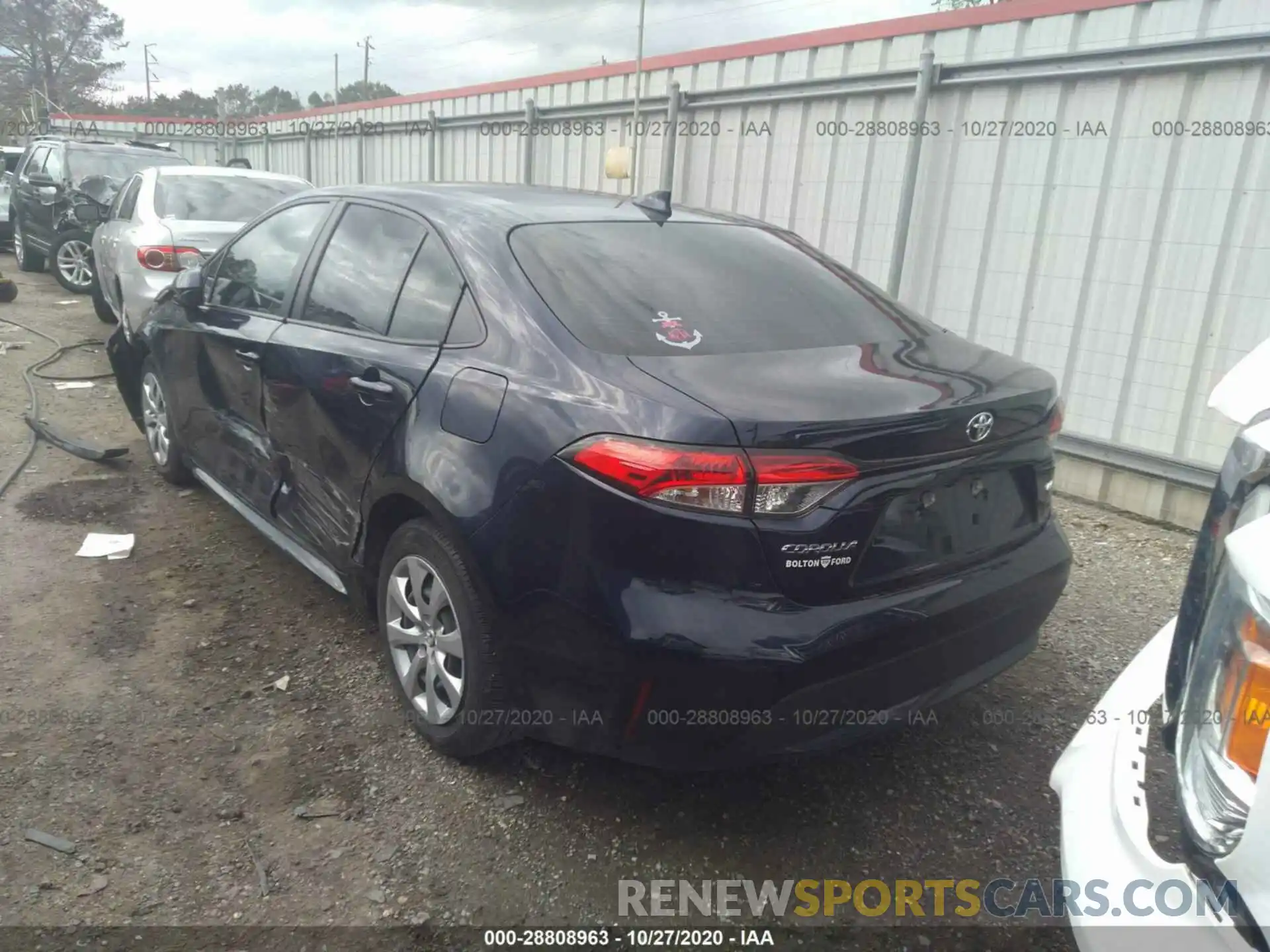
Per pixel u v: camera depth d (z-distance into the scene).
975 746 3.10
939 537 2.47
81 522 4.59
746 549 2.19
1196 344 4.94
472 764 2.90
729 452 2.17
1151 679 1.88
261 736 3.00
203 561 4.22
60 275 11.36
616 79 8.55
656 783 2.86
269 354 3.58
